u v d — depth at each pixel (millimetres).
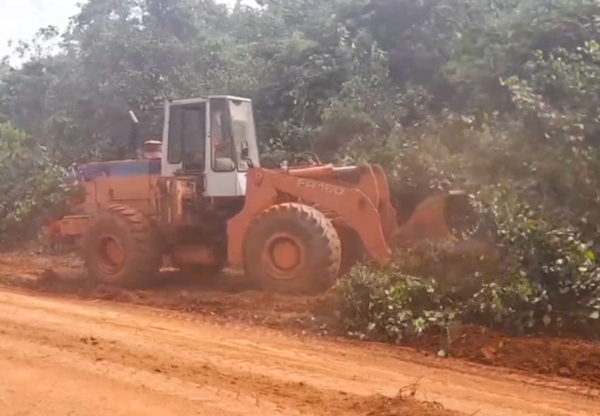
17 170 17531
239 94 19625
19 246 16453
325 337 8414
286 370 6941
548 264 8453
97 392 6301
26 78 29438
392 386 6508
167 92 21375
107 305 10383
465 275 8922
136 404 5996
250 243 10547
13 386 6465
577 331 8047
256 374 6777
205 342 8031
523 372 7055
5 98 29922
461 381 6734
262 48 21672
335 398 6094
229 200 11625
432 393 6328
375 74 18188
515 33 15352
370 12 19953
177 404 5977
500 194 9734
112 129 22094
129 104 21891
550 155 10836
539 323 8172
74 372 6859
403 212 11688
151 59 22766
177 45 23031
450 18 18266
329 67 18625
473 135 12555
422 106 16609
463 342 7766
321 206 10633
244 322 9156
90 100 22781
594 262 8672
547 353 7367
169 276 12430
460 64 16062
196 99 11820
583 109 11125
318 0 23703
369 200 10414
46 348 7711
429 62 18203
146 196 11969
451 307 8430
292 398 6094
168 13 25234
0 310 9750
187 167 11898
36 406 5973
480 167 11680
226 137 11703
